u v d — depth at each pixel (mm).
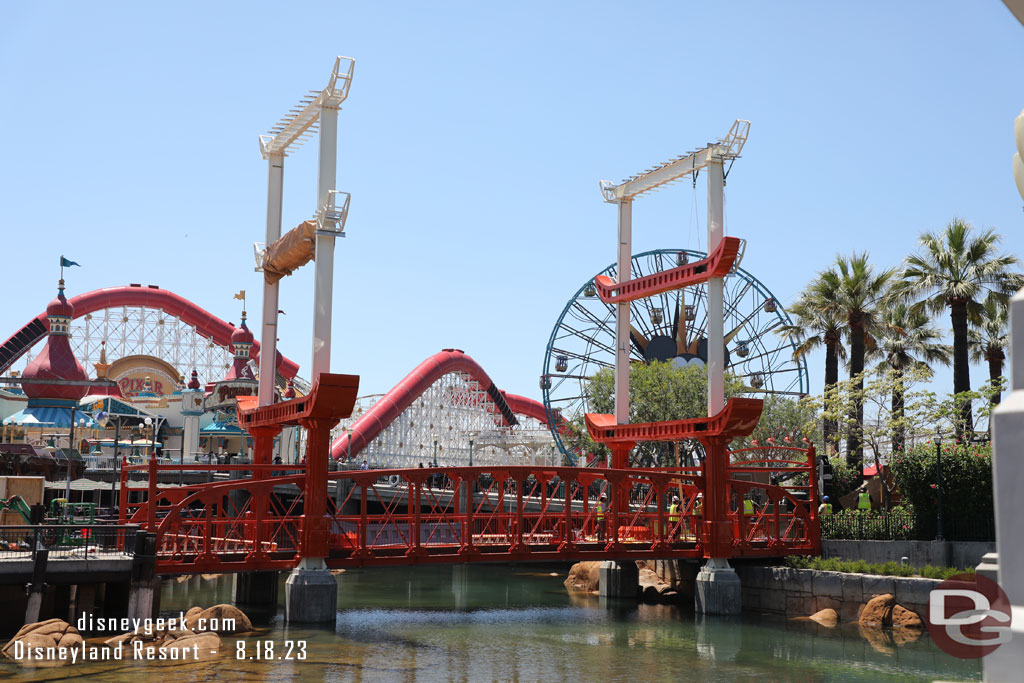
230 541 45688
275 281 45875
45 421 96750
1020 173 4414
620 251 51719
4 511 42875
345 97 40250
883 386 61844
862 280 64375
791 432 82000
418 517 41094
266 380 45344
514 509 75125
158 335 136625
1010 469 3422
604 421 51812
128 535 37438
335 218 39312
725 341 93438
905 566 42969
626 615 45688
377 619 43375
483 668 32062
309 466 39000
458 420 118000
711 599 44875
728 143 45156
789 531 53094
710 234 45062
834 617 42562
